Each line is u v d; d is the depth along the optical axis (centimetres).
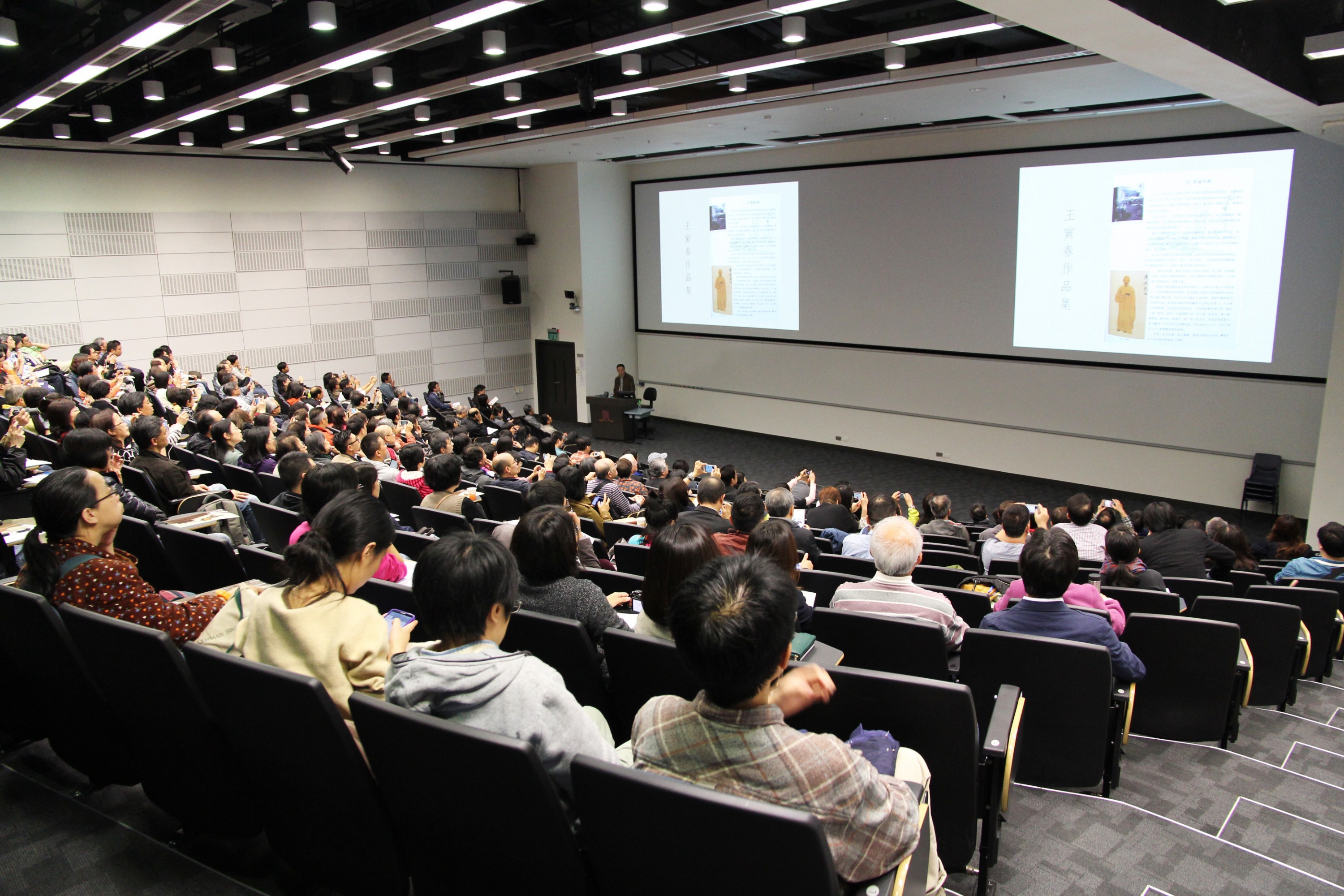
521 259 1752
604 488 679
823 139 1275
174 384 1001
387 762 170
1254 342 1012
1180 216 1041
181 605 248
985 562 523
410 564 344
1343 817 300
